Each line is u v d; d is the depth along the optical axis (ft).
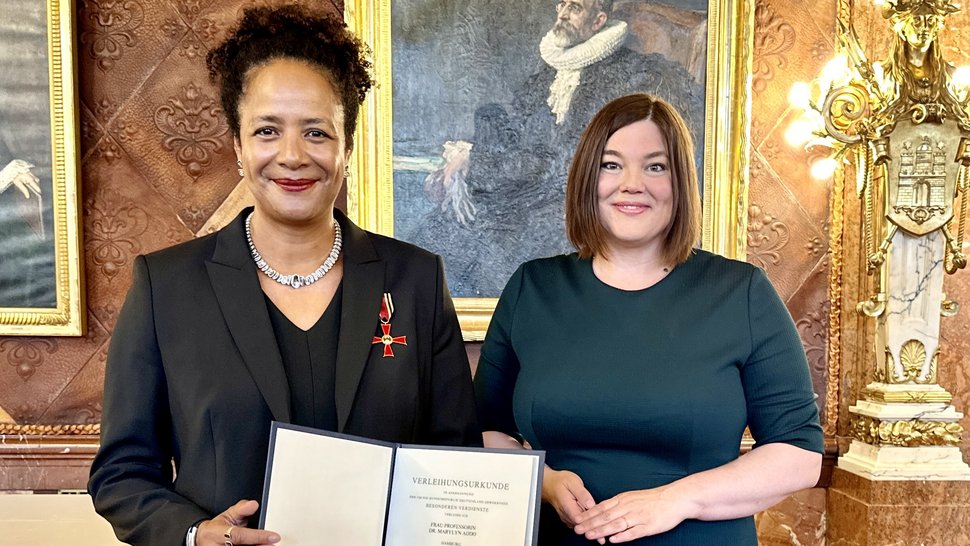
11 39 7.90
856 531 8.25
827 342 8.92
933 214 7.96
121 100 8.20
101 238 8.25
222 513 3.59
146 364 3.99
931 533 7.97
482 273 8.57
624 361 4.95
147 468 4.00
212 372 3.86
